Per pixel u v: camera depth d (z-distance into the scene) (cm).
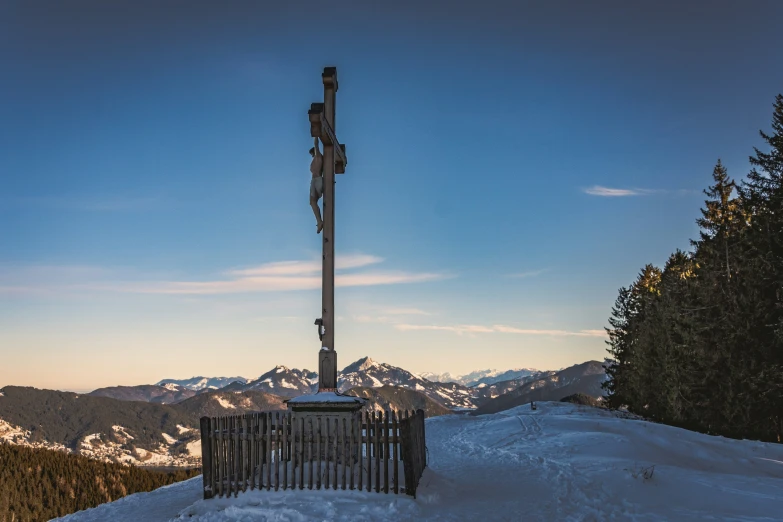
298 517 1077
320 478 1202
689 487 1428
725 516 1166
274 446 1234
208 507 1195
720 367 3772
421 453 1443
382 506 1136
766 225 3656
